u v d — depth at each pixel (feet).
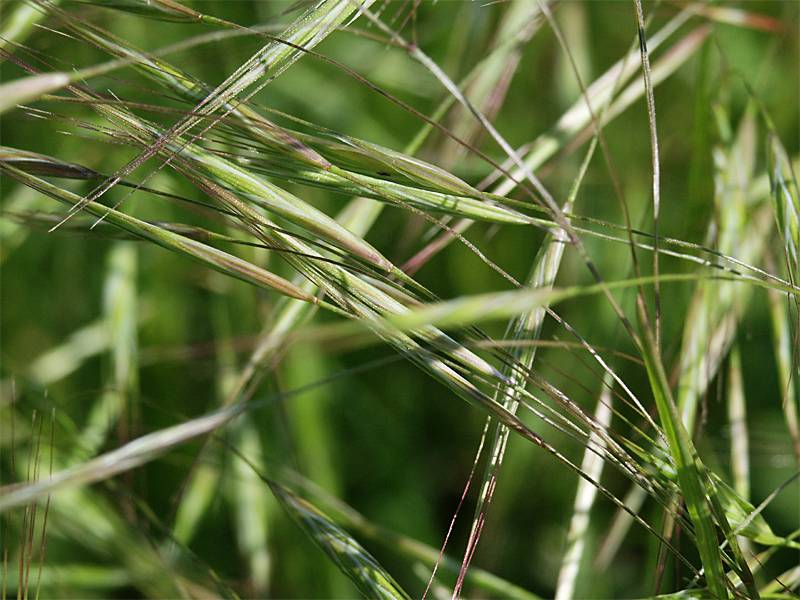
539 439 0.89
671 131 1.37
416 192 0.90
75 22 0.90
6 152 0.90
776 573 1.22
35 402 1.08
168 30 1.24
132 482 1.10
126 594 1.26
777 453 1.22
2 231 1.19
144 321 1.39
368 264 0.93
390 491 1.41
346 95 1.44
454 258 1.43
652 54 1.42
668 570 1.11
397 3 1.34
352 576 0.94
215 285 1.29
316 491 1.07
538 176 1.05
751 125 1.08
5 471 1.08
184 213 1.20
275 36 0.89
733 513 0.93
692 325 1.00
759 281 0.88
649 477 0.90
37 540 1.11
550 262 0.93
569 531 1.00
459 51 1.12
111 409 1.12
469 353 0.88
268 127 0.89
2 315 1.43
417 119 1.46
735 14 1.10
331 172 0.89
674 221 1.34
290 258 0.90
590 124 1.05
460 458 1.46
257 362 1.00
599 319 1.21
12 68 1.29
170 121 1.08
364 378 1.47
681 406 0.98
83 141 1.20
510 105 1.40
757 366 1.33
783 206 0.98
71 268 1.42
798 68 1.32
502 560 1.31
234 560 1.28
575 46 1.35
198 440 1.10
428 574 1.04
